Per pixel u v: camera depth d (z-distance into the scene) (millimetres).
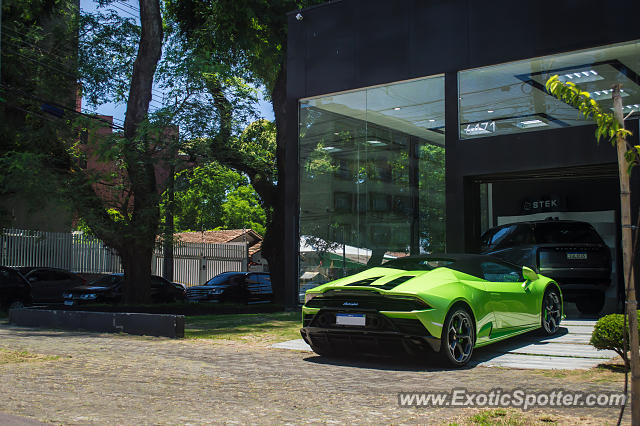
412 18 12781
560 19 11141
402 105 12930
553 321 8055
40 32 19859
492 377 5441
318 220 13891
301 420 3889
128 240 17078
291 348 7590
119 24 19078
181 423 3805
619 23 10562
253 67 20953
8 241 21625
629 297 3174
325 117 14000
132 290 17500
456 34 12234
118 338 8656
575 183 15109
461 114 12102
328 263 13664
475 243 12273
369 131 13367
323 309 6434
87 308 15797
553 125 11078
